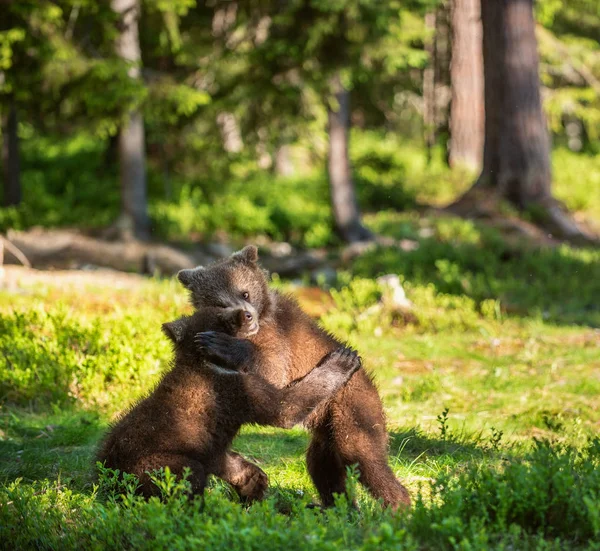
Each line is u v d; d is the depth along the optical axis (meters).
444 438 8.19
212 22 25.53
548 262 20.55
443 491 5.69
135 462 5.79
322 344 6.68
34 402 9.79
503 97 25.92
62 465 7.69
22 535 5.66
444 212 25.91
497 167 26.11
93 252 21.14
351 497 5.55
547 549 4.86
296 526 5.03
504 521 5.24
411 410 9.73
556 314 16.08
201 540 4.79
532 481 5.43
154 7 20.98
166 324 6.31
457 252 20.61
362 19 21.14
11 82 19.77
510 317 15.62
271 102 22.59
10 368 10.22
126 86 19.20
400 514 5.43
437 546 5.06
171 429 5.86
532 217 25.25
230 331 6.23
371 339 13.33
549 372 11.47
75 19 20.05
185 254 22.03
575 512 5.30
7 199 24.86
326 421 6.40
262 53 21.66
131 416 6.04
